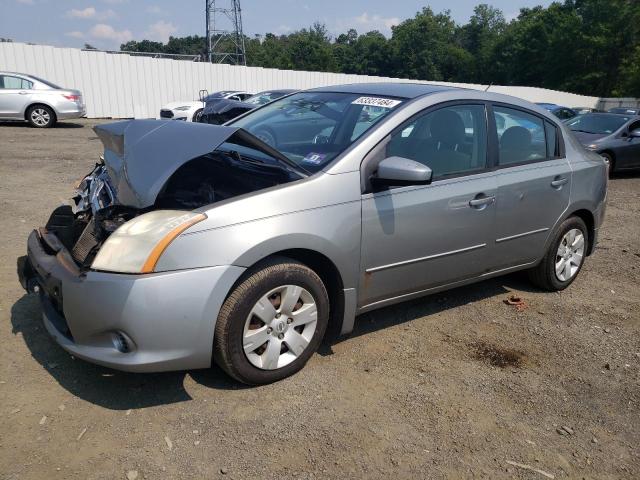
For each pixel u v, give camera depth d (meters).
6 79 15.29
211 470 2.46
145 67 21.86
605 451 2.80
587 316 4.40
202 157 3.55
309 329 3.20
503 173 4.04
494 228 4.00
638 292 5.02
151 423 2.74
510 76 70.12
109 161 3.60
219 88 23.77
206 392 3.02
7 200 6.83
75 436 2.62
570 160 4.61
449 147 3.76
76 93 16.09
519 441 2.82
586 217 4.92
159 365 2.71
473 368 3.48
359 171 3.28
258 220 2.88
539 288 4.88
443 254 3.73
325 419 2.86
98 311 2.65
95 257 2.76
